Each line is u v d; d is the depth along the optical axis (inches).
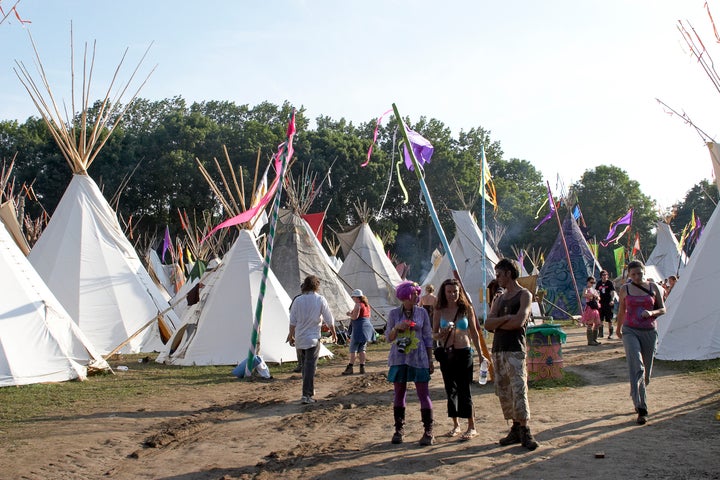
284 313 629.3
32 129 2370.8
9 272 501.0
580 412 329.4
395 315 294.8
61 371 488.1
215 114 2736.2
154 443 294.7
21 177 2118.6
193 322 629.6
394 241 2353.6
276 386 472.7
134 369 570.3
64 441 302.0
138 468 257.9
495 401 378.3
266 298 630.5
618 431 282.4
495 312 274.8
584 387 411.8
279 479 236.2
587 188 2645.2
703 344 503.5
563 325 1022.4
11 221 692.1
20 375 464.4
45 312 505.7
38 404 395.9
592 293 706.8
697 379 417.4
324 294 802.2
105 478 244.8
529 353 435.2
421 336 288.0
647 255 2618.1
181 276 1301.7
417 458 256.2
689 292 526.0
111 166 2158.0
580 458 242.1
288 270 796.0
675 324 521.0
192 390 454.3
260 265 644.7
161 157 2144.4
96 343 671.8
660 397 362.3
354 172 2283.5
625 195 2637.8
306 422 338.0
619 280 1101.1
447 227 2488.9
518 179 2925.7
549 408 344.8
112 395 430.3
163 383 485.4
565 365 532.4
